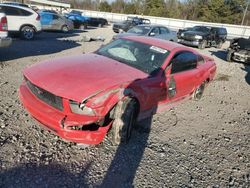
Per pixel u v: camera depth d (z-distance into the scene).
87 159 3.47
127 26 22.28
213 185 3.41
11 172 3.02
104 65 4.18
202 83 6.39
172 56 4.76
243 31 42.06
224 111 6.33
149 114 4.44
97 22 29.02
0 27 7.23
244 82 10.08
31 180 2.96
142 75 4.16
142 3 67.69
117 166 3.43
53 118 3.21
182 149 4.15
